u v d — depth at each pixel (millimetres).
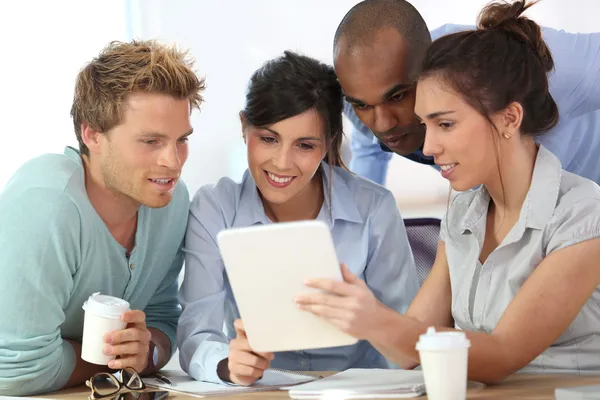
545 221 1688
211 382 1790
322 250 1382
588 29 4098
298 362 2256
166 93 1794
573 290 1603
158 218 2043
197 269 2107
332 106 2121
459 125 1669
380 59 2115
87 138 1875
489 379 1570
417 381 1543
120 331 1693
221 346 1843
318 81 2072
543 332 1585
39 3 4293
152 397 1604
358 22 2148
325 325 1454
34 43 4297
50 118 4305
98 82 1816
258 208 2211
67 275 1835
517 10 1751
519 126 1700
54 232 1799
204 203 2178
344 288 1402
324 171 2250
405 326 1475
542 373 1729
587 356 1714
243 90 4309
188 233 2154
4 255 1775
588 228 1626
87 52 4305
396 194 4508
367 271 2285
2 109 4293
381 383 1545
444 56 1672
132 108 1785
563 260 1617
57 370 1811
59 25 4297
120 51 1831
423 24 2199
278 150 2033
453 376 1305
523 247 1736
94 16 4301
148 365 1919
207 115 4332
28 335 1776
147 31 4301
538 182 1715
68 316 1929
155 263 2074
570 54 2484
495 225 1819
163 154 1813
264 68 2072
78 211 1847
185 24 4301
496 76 1658
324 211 2244
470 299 1813
